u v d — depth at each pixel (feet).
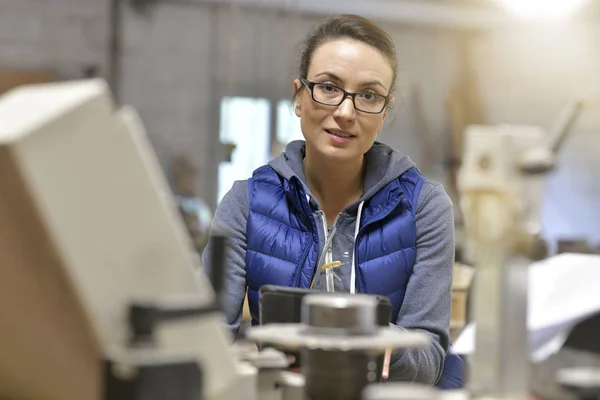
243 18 20.47
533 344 3.95
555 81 21.22
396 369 4.87
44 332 2.65
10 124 2.46
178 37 20.22
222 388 2.94
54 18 19.30
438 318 5.51
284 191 5.89
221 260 2.97
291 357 3.87
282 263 5.71
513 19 21.18
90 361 2.60
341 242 5.77
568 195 20.65
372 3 20.70
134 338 2.56
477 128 3.46
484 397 3.34
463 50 21.66
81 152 2.50
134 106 20.01
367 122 5.63
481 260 3.41
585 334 3.95
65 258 2.44
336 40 5.65
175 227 2.74
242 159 20.47
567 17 20.71
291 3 20.54
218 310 2.70
